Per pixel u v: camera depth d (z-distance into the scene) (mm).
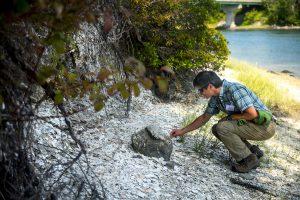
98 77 2732
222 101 5430
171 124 7102
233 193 5086
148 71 8492
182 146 6234
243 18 68812
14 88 2742
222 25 65438
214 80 5301
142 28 8453
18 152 2936
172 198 4570
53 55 3549
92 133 5828
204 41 9188
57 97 2932
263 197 5188
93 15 2441
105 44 6551
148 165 5184
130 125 6527
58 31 2490
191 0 9406
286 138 8086
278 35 46906
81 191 3855
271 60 25312
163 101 8406
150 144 5441
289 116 10062
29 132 3141
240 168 5684
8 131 2789
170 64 8555
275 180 5773
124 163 5070
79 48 6207
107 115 6660
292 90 14203
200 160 5840
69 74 3150
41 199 3193
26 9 2027
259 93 11297
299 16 64688
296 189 5586
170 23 8922
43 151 4652
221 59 9719
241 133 5590
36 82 2809
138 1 7449
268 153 6867
